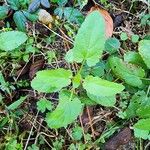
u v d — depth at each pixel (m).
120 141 0.28
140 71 0.28
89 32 0.24
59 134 0.28
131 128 0.28
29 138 0.28
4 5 0.29
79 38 0.24
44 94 0.29
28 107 0.28
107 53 0.29
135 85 0.28
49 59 0.29
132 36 0.30
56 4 0.30
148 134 0.27
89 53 0.24
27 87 0.29
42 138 0.28
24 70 0.29
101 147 0.28
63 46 0.30
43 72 0.24
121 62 0.28
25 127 0.28
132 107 0.28
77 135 0.28
